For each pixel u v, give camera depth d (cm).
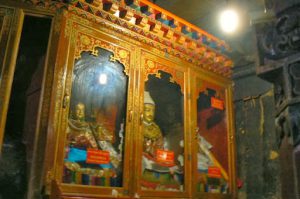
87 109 403
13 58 360
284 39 176
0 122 334
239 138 596
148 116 464
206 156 523
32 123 370
